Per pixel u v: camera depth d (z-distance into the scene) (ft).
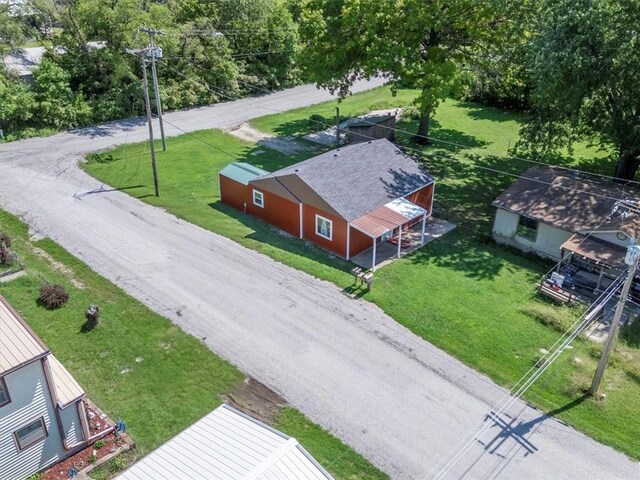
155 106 148.87
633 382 61.52
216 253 84.99
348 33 119.44
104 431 53.06
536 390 60.08
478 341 67.10
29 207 96.84
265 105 162.20
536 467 51.13
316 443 52.80
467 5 107.55
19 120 130.62
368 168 93.45
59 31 153.07
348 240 83.20
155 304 72.33
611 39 82.38
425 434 54.34
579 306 73.77
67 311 70.33
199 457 40.68
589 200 87.15
